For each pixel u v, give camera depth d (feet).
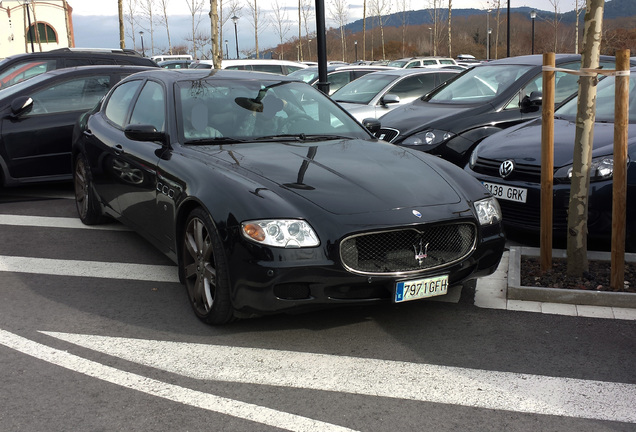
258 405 9.72
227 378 10.59
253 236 11.30
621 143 13.26
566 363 11.05
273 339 12.10
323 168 13.16
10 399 9.91
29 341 12.05
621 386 10.23
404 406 9.68
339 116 16.90
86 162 19.74
